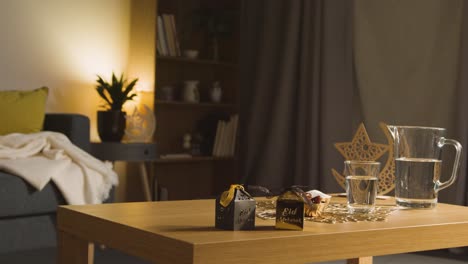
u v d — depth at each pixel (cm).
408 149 189
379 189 229
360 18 445
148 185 459
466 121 378
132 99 453
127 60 492
